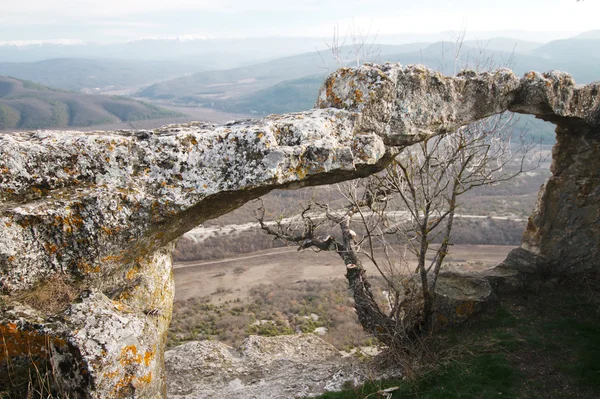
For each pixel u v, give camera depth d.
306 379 8.13
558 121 8.57
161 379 4.10
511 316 8.66
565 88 7.62
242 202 5.09
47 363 3.42
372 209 8.57
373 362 8.47
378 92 5.48
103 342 3.48
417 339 7.91
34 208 3.77
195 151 4.43
